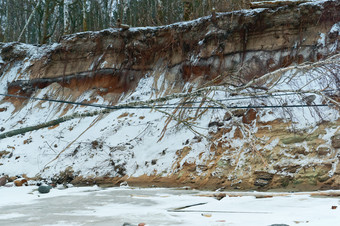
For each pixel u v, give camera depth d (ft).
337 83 37.86
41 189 42.52
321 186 38.04
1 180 52.29
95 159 53.78
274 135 44.50
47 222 23.98
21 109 70.95
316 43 53.88
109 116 61.36
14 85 74.13
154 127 55.42
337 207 25.22
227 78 55.01
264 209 26.84
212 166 45.32
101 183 49.90
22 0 105.70
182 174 46.32
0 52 79.10
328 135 41.81
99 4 97.86
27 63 75.05
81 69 70.13
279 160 42.14
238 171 43.32
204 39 60.08
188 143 49.75
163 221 23.06
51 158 57.16
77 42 71.26
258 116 47.11
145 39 66.33
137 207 29.86
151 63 65.82
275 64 54.90
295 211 25.08
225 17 59.41
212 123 49.83
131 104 21.33
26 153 59.62
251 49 57.16
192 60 60.64
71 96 69.21
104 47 69.36
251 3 58.59
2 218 26.23
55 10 96.53
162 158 49.90
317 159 40.52
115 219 24.26
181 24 63.41
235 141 46.70
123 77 66.85
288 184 39.73
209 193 37.06
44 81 72.69
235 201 31.68
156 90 62.44
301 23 55.42
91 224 22.79
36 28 109.50
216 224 21.52
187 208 28.76
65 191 43.60
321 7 54.60
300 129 43.55
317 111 41.22
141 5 92.17
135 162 51.13
